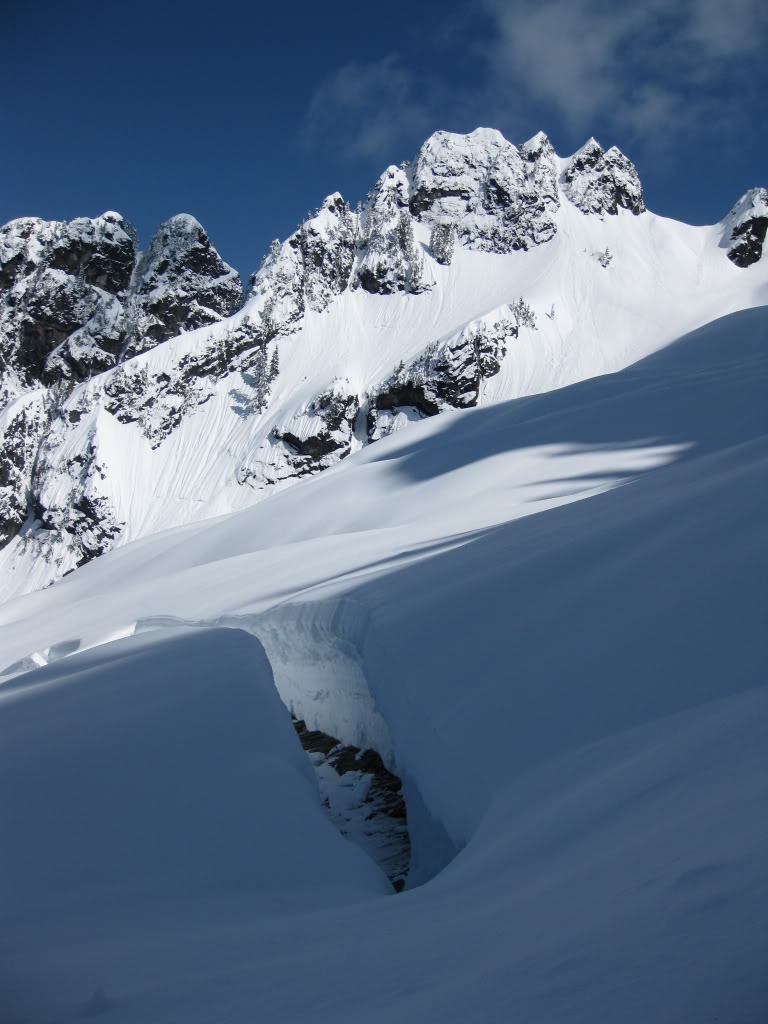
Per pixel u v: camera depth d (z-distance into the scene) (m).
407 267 174.25
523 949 1.94
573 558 8.38
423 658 7.41
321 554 20.52
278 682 12.70
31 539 145.75
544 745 5.13
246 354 165.00
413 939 2.58
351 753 9.78
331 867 4.73
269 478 138.75
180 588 21.91
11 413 160.62
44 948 3.30
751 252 176.38
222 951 3.04
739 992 1.19
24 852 4.63
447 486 36.97
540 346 151.25
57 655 18.09
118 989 2.67
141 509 143.25
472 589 8.71
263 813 5.27
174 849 4.73
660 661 5.53
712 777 2.91
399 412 143.25
